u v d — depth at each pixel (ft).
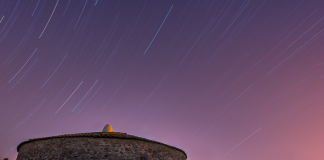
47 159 28.91
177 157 35.65
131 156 29.99
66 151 28.91
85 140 29.66
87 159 28.30
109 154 29.07
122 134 32.19
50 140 30.55
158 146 33.53
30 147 31.60
